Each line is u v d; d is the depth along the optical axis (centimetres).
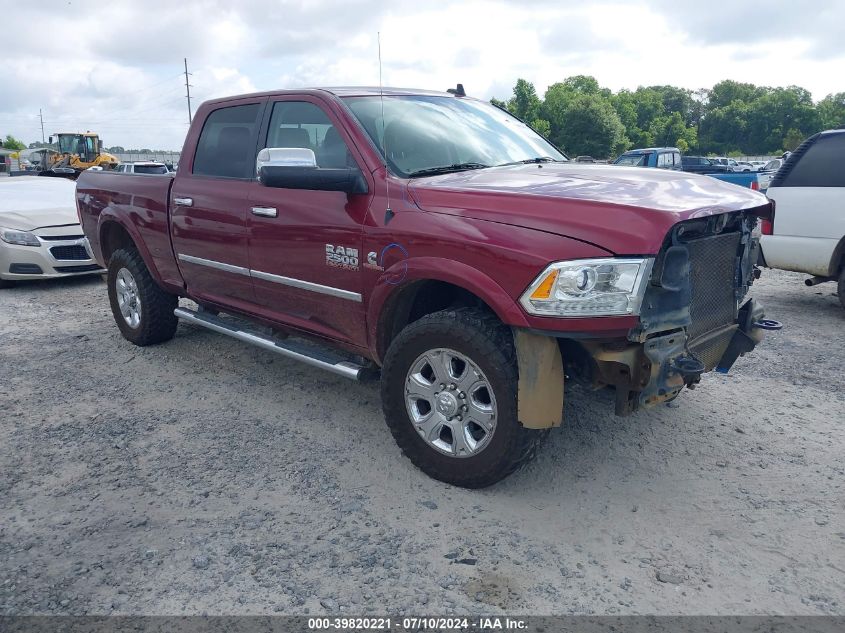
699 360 345
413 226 348
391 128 405
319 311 417
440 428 356
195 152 506
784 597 275
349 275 385
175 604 272
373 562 297
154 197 531
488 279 318
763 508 338
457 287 369
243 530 322
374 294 370
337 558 300
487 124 466
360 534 318
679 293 315
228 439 419
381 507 341
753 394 483
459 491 355
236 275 468
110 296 613
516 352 322
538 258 302
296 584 284
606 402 463
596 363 321
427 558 300
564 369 337
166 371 539
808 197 707
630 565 295
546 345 312
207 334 634
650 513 335
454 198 340
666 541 312
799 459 388
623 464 383
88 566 296
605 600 273
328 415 454
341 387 502
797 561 297
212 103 502
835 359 559
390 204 363
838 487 357
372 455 396
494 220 321
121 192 573
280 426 437
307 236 404
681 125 14062
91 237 627
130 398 486
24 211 925
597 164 438
